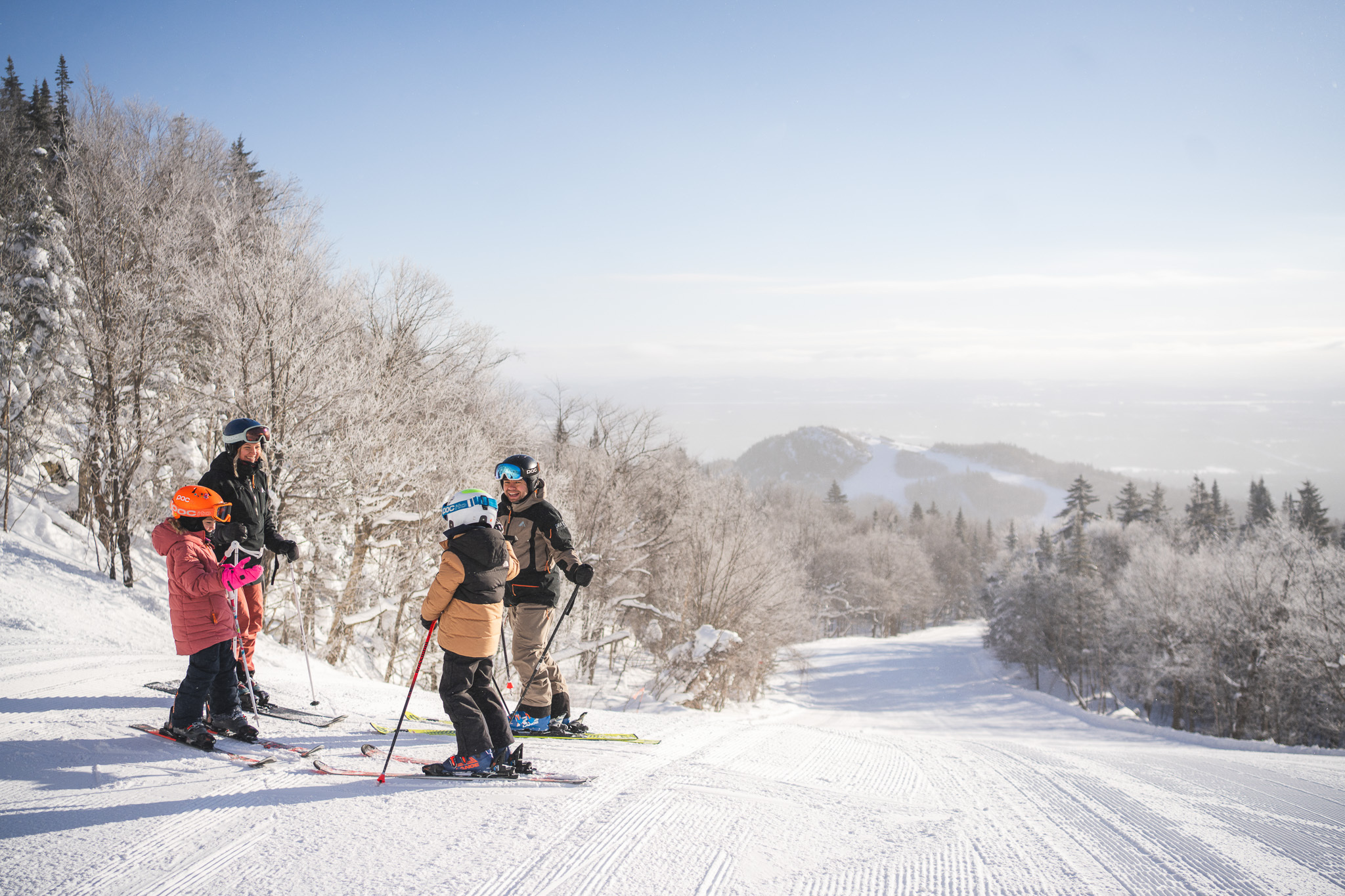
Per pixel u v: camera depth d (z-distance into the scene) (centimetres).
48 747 396
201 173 1927
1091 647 5019
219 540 498
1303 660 3025
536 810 359
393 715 561
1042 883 317
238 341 1273
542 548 522
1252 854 375
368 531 1574
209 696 455
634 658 2902
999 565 8131
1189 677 3581
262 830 316
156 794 349
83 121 1606
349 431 1446
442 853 303
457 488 1714
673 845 329
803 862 322
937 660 6412
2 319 1462
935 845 358
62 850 285
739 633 2698
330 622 1780
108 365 1195
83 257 1266
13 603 803
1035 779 549
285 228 1500
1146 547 4559
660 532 2852
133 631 823
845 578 8806
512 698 741
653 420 2736
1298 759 855
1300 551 3159
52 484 1683
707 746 546
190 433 1435
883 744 667
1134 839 393
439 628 407
